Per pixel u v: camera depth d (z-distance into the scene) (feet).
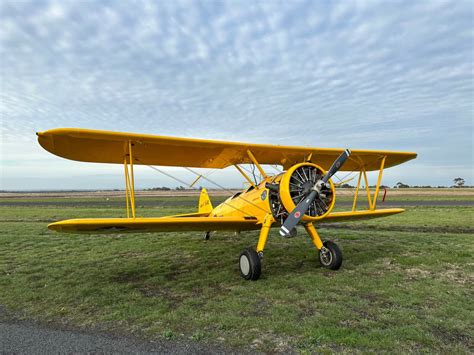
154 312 12.35
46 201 116.26
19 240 30.14
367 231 33.17
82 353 9.43
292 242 27.22
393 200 87.51
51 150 17.04
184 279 16.94
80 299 14.17
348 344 9.37
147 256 22.97
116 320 11.78
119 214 55.36
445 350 8.95
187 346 9.61
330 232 32.60
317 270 17.85
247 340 9.84
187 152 19.47
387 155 22.34
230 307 12.61
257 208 18.99
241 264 16.92
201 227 18.28
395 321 10.87
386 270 17.53
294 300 13.17
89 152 17.92
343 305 12.46
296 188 17.15
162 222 15.52
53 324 11.66
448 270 17.33
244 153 20.17
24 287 15.92
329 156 22.30
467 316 11.19
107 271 18.88
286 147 19.69
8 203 105.40
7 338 10.58
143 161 20.68
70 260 21.86
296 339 9.78
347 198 98.58
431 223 38.27
